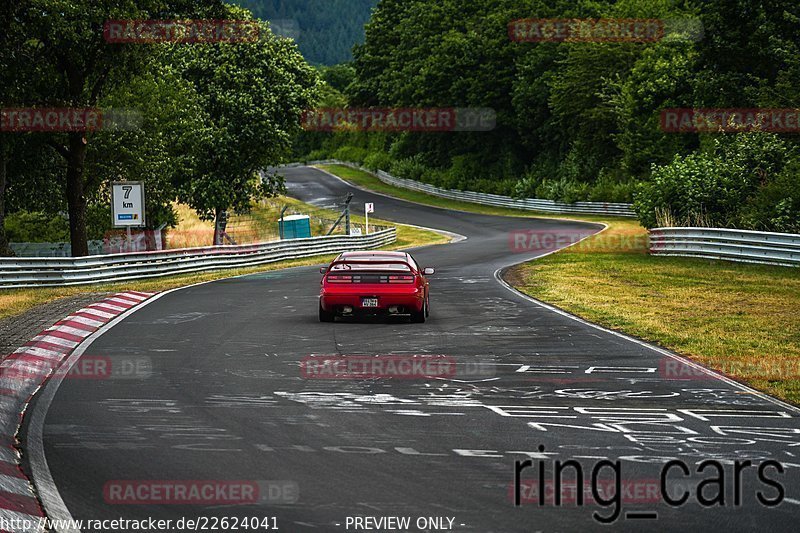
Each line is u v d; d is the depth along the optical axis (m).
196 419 15.62
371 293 28.00
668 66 103.38
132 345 24.16
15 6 45.97
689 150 104.19
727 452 13.50
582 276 42.69
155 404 16.88
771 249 42.91
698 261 46.78
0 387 17.67
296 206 132.75
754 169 52.75
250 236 89.75
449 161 160.75
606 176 116.69
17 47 47.47
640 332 25.98
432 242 83.94
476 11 167.25
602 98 121.75
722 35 75.12
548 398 17.47
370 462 12.87
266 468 12.58
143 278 48.94
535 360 21.72
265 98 76.12
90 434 14.57
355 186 165.00
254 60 77.19
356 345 24.09
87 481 11.98
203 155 75.75
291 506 10.89
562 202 112.31
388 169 177.38
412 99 159.38
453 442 14.04
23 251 65.31
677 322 27.89
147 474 12.30
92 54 50.28
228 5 74.06
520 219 106.12
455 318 29.77
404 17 188.38
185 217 105.50
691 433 14.66
